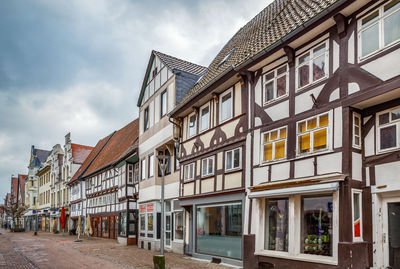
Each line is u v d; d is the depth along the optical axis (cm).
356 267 786
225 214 1313
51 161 5369
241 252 1205
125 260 1488
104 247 2148
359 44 840
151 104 2114
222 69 1378
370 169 830
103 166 3011
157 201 1933
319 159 904
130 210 2377
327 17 891
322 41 941
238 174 1230
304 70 999
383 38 786
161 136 1911
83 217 3700
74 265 1367
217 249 1352
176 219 1759
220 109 1402
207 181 1430
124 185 2472
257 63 1142
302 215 950
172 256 1568
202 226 1467
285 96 1048
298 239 949
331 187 827
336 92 884
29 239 3108
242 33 1738
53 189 5144
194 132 1612
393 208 783
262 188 1062
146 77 2202
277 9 1455
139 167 2227
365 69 816
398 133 785
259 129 1142
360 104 839
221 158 1342
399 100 792
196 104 1569
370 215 816
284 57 1070
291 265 952
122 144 3041
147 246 1994
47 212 5372
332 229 859
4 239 3181
